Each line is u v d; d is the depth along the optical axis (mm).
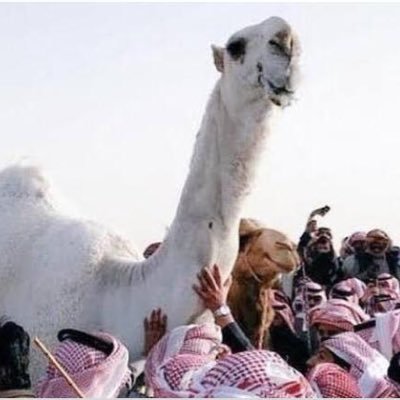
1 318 6023
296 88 5438
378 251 10047
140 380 5914
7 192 6414
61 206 6430
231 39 5570
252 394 3938
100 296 5977
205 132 5789
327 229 9906
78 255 6016
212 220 5785
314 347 6988
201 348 4926
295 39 5430
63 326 5926
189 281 5785
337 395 4695
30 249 6113
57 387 4676
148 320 5840
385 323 5961
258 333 6402
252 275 6316
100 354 4758
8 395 4289
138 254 6359
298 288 8125
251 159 5648
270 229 6328
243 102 5562
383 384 4922
